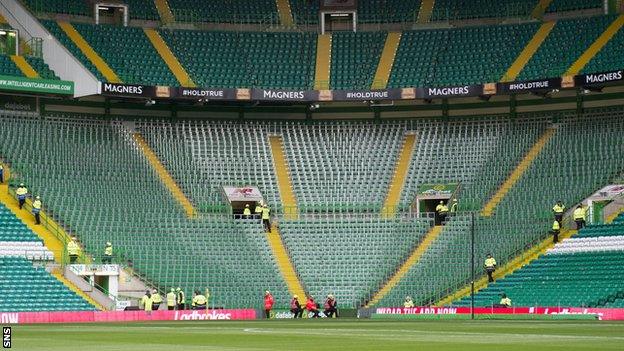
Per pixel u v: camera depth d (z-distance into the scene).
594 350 42.03
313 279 109.88
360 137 128.12
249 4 138.12
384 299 107.06
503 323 79.31
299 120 130.12
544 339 51.44
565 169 117.12
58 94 117.94
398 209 120.19
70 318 91.00
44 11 128.38
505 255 108.25
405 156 125.38
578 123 122.69
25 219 105.31
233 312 100.88
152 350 43.62
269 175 123.12
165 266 106.81
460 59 129.12
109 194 113.75
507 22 134.12
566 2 132.12
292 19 137.50
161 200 115.94
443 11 136.25
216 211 118.06
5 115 119.81
